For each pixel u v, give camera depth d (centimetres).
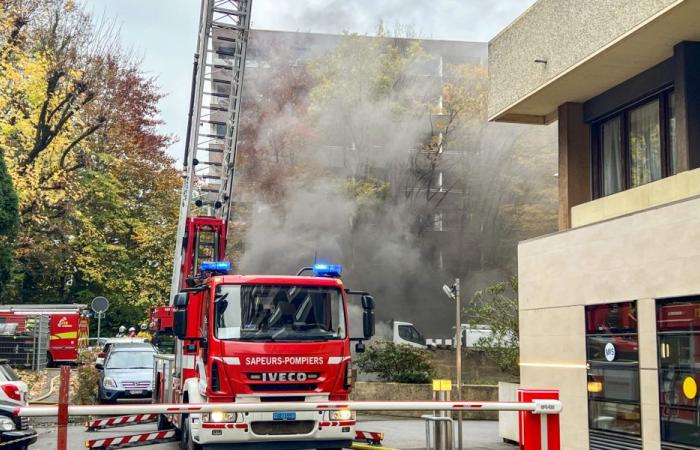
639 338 1016
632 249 1038
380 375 2125
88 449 1143
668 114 1166
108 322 3997
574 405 1162
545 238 1261
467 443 1413
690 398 923
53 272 3750
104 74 3272
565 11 1213
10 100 2689
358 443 1278
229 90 1692
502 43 1430
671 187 1041
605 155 1339
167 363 1423
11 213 2245
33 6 2950
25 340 2641
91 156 3472
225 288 1102
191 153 1650
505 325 1992
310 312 1119
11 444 1089
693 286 920
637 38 1064
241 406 689
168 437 1221
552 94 1328
